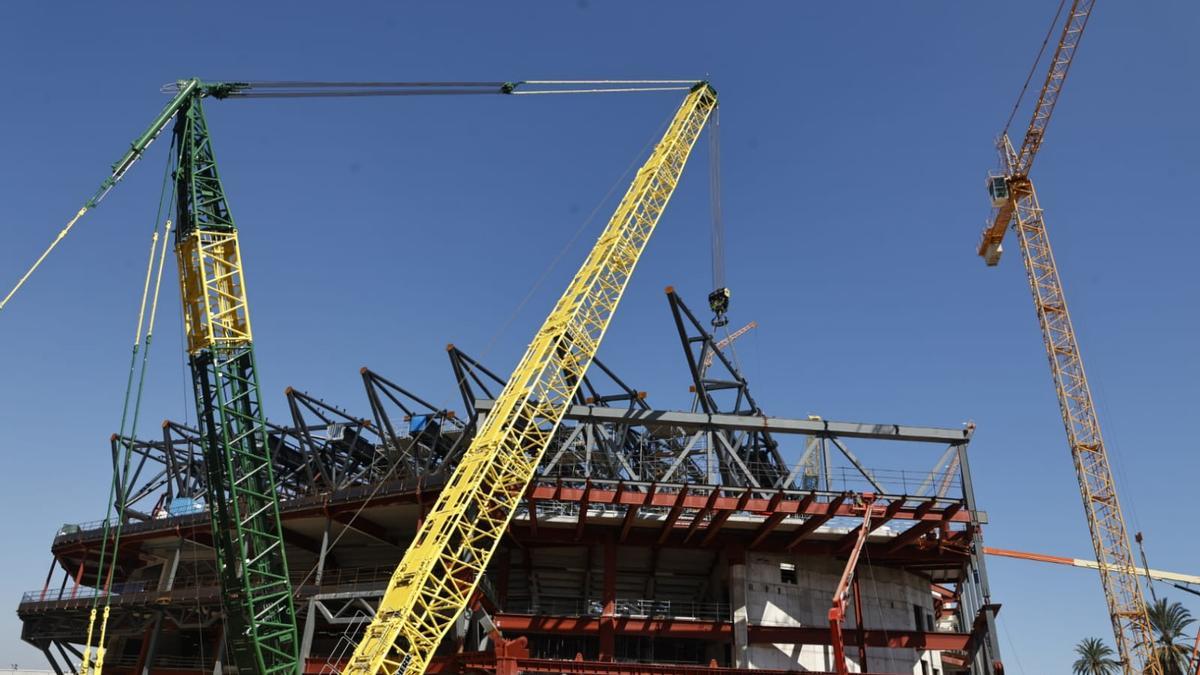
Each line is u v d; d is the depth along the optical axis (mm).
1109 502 87000
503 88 59750
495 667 51469
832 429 60125
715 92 74375
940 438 60438
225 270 47281
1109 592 84562
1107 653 112562
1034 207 98312
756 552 62875
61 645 75500
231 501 47719
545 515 61062
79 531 77250
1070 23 89750
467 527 53469
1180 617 92812
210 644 77375
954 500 58281
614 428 65438
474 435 64688
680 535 62656
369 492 63656
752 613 60594
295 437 70875
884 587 64625
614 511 60688
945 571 68625
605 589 60719
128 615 69812
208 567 80062
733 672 50719
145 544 76125
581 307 62469
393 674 48125
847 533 61406
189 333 47000
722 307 77875
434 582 52375
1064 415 91562
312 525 68812
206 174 47062
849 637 57500
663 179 69312
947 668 76125
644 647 66438
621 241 65625
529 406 58812
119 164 38500
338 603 60938
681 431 68375
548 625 58250
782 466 67938
